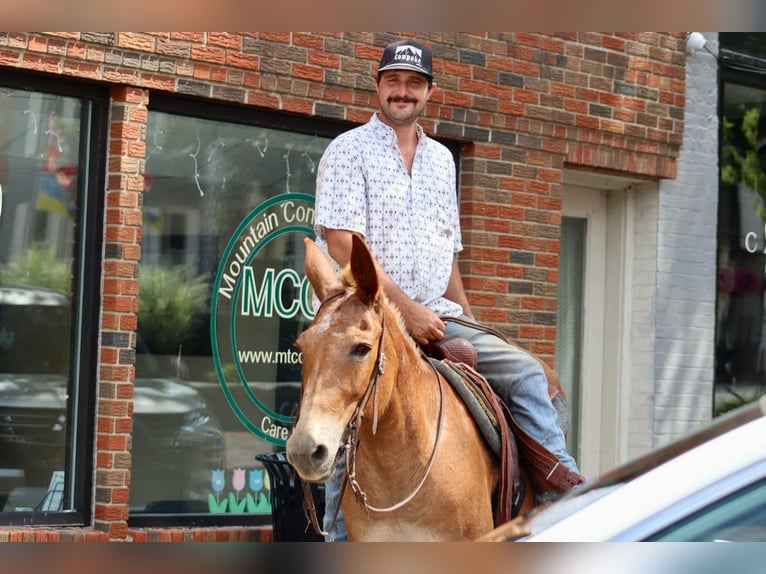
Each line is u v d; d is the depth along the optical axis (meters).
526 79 8.37
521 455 5.11
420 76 5.37
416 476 4.46
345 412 4.05
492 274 8.23
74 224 6.70
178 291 7.07
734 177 9.73
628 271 9.42
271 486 6.54
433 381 4.67
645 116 9.04
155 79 6.79
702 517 2.51
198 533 6.92
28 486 6.53
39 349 6.57
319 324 4.15
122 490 6.64
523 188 8.40
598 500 2.65
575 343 9.42
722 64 9.53
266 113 7.36
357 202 5.26
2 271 6.48
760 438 2.58
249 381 7.33
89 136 6.73
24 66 6.34
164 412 7.00
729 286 9.71
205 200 7.19
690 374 9.40
